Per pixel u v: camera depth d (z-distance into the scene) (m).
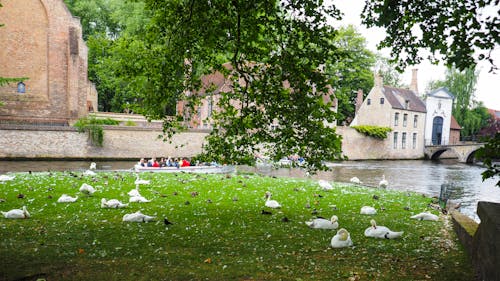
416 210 13.29
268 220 10.40
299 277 5.96
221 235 8.58
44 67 38.22
